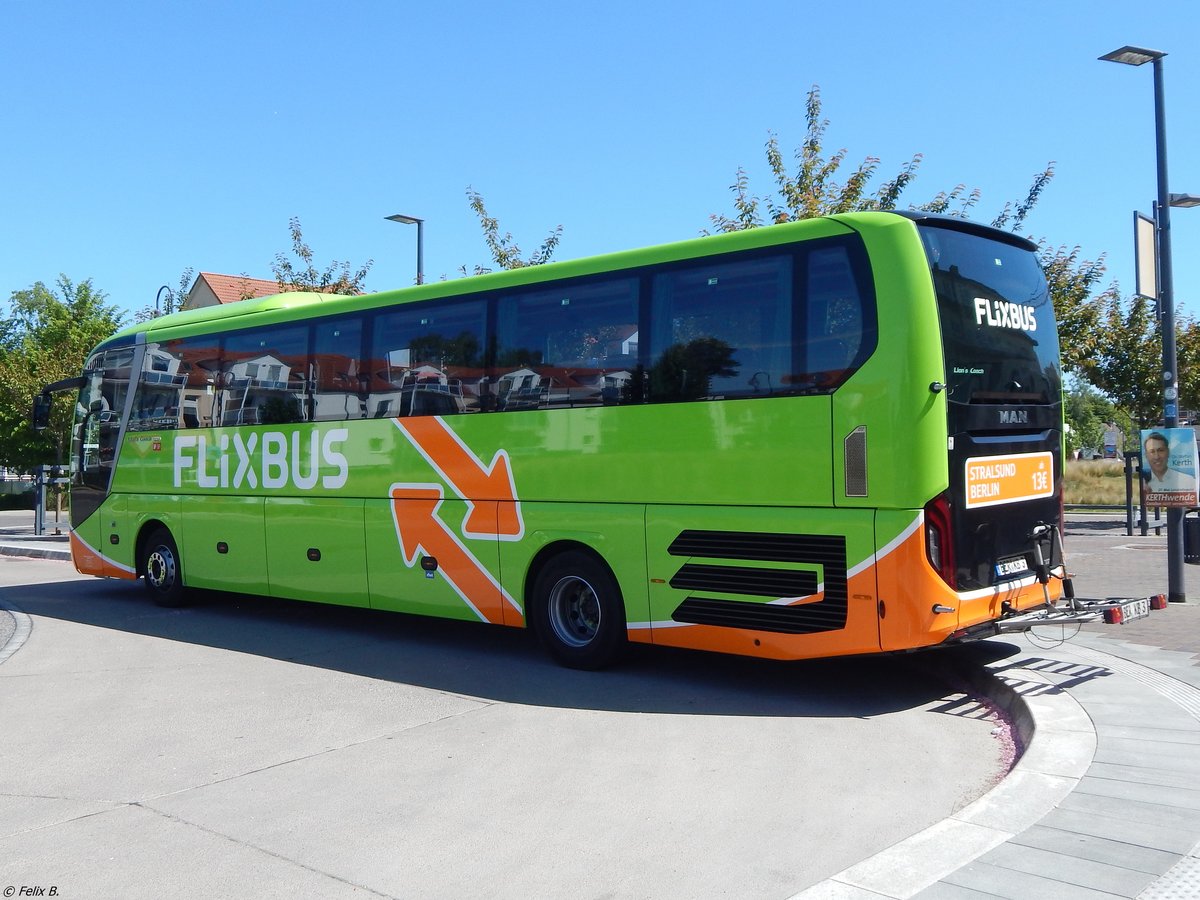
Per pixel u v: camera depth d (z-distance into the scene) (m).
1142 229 11.25
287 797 5.71
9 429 40.44
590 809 5.42
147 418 13.14
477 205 21.03
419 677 8.84
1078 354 21.12
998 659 8.30
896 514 6.83
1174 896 3.94
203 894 4.41
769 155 17.89
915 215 7.19
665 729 7.02
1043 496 7.89
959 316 7.16
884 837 4.95
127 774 6.20
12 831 5.24
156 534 13.09
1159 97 11.41
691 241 8.05
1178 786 5.14
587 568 8.66
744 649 7.61
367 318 10.45
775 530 7.39
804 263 7.36
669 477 8.01
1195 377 22.89
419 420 9.87
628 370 8.30
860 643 6.98
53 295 46.41
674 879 4.49
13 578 17.17
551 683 8.48
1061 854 4.35
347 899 4.34
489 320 9.34
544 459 8.84
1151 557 15.99
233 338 11.98
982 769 6.04
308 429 10.97
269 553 11.41
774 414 7.42
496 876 4.56
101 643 10.77
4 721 7.54
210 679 8.90
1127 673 7.59
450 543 9.58
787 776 5.95
